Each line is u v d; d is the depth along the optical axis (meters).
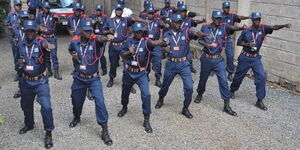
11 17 8.73
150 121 6.71
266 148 5.79
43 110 5.57
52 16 9.17
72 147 5.76
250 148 5.79
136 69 6.23
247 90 8.45
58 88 8.52
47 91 5.69
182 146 5.82
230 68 9.20
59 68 10.32
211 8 10.60
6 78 9.32
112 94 8.13
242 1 9.27
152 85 8.83
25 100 5.84
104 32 7.98
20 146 5.77
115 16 8.40
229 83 8.98
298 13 7.89
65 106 7.39
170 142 5.95
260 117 6.96
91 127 6.45
